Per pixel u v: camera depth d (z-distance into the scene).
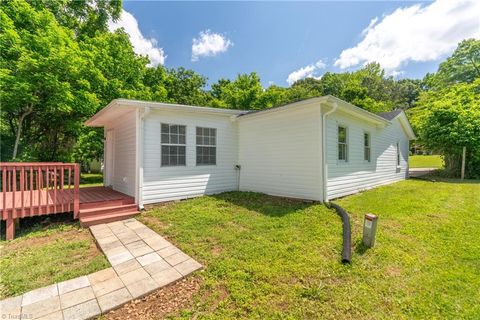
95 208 4.88
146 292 2.29
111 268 2.78
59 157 11.16
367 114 6.97
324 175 5.65
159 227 4.25
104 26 13.81
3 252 3.33
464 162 10.80
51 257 3.12
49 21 8.68
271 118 6.77
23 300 2.18
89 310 2.04
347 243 3.11
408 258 2.86
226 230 3.95
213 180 7.03
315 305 2.04
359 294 2.19
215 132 7.14
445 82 20.66
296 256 2.93
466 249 3.10
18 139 8.82
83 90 9.06
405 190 7.71
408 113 17.94
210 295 2.23
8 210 3.91
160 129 5.88
